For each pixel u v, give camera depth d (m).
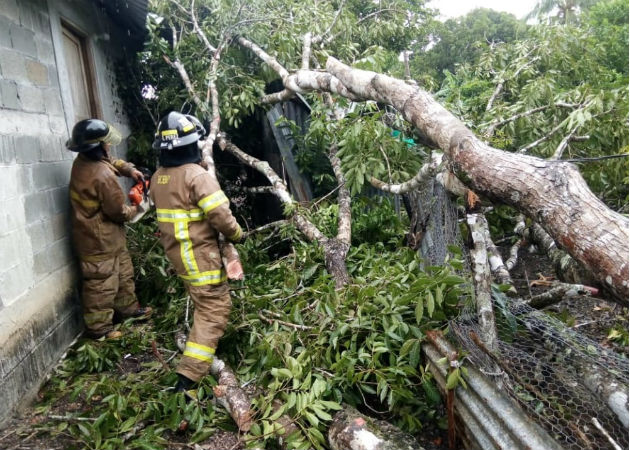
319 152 5.18
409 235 3.69
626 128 3.99
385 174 3.90
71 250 3.37
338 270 3.37
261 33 5.19
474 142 2.06
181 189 2.58
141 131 5.68
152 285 4.04
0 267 2.40
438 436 2.27
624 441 1.85
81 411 2.50
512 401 1.75
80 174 3.18
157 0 5.20
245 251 3.94
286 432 2.08
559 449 1.49
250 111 5.81
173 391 2.52
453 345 2.22
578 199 1.60
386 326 2.41
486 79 6.03
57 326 3.02
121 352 3.14
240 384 2.54
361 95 3.09
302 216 4.04
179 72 5.22
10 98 2.74
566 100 4.42
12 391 2.39
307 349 2.51
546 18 5.36
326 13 5.52
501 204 1.95
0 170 2.51
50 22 3.52
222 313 2.64
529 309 2.56
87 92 4.60
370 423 2.06
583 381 2.15
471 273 2.30
